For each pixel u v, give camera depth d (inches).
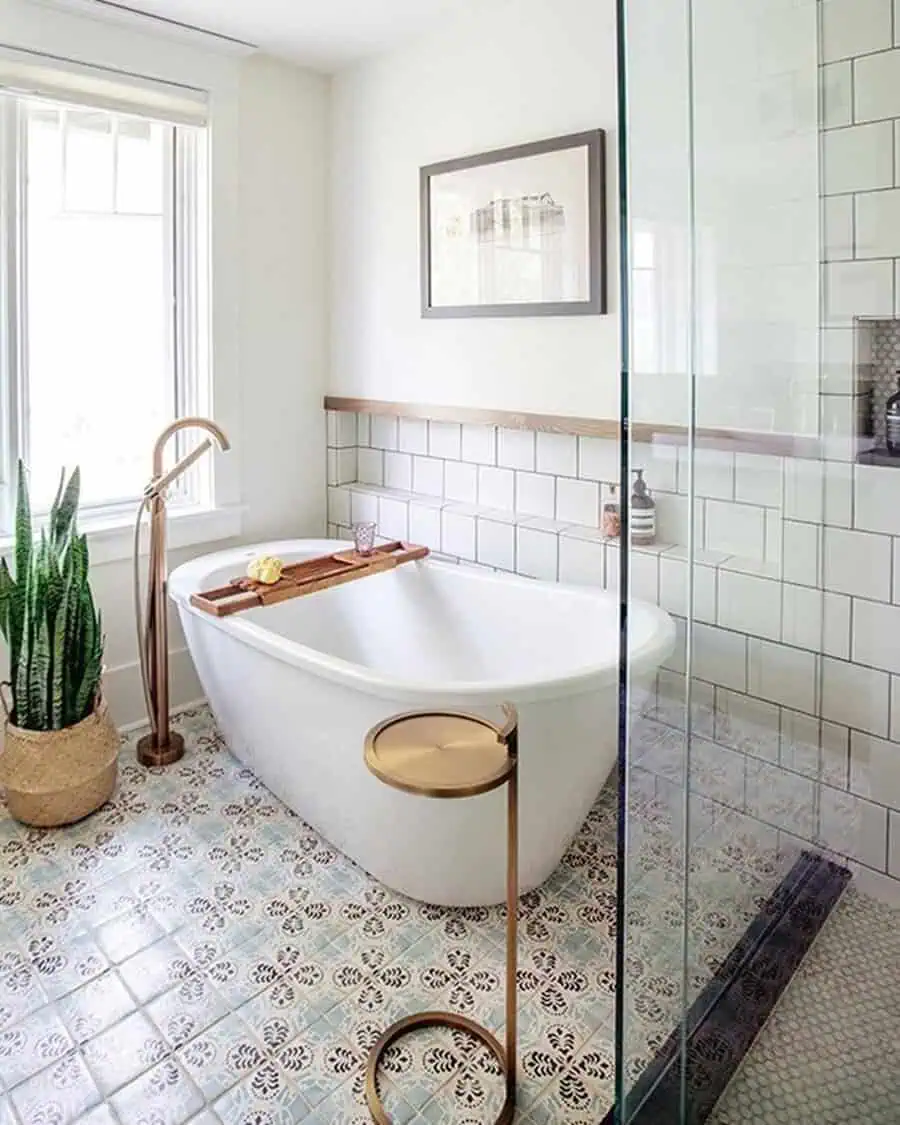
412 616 112.5
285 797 96.0
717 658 71.1
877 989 70.0
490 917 79.5
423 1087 60.7
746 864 73.7
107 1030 65.6
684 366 67.6
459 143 110.3
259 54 117.2
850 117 73.7
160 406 120.0
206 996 69.3
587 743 76.1
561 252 100.8
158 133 114.0
